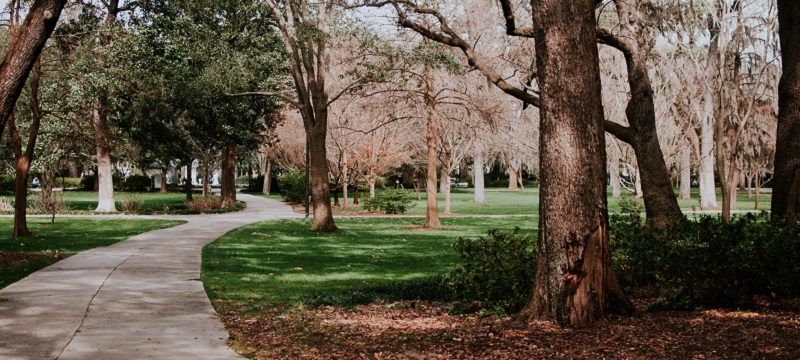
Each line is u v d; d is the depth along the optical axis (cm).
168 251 1546
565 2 632
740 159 3919
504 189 8175
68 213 3247
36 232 2114
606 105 2528
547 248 650
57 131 2964
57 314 777
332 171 3944
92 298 886
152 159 5416
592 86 638
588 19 638
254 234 2122
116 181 7244
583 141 634
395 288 1028
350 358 584
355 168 3900
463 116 2803
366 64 2117
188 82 2298
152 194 6619
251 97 2966
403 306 892
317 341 661
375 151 3681
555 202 641
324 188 2350
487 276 781
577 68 633
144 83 2542
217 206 3888
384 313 841
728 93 1716
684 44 1914
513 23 1159
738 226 734
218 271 1227
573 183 634
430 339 630
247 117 3073
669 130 2636
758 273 700
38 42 1002
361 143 3628
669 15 1634
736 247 708
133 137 3447
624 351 539
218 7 2281
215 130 3244
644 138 1075
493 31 2264
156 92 2634
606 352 539
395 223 2788
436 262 1454
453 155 3406
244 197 5862
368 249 1731
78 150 4106
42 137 3006
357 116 3378
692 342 558
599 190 643
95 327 709
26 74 1007
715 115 1778
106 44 2602
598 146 642
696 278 714
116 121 3388
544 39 644
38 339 648
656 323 634
